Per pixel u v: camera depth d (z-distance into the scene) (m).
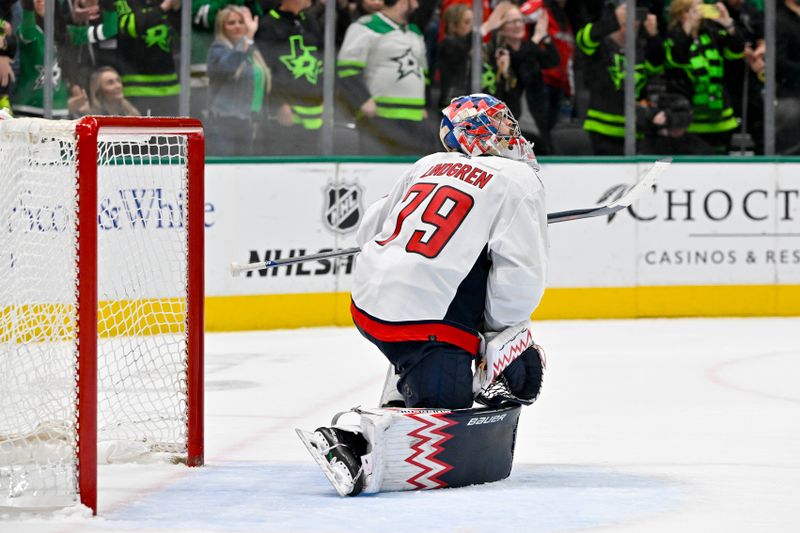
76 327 10.87
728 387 21.09
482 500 11.46
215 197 30.16
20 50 30.47
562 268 32.28
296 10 31.88
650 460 14.40
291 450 15.10
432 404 12.14
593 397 20.02
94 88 31.00
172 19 31.06
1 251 12.17
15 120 11.40
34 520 10.68
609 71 33.62
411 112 32.97
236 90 31.77
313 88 32.22
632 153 33.12
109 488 12.35
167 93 31.28
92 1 30.69
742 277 32.97
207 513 10.96
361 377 22.45
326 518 10.66
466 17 32.78
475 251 12.06
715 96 34.22
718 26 33.88
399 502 11.35
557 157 32.22
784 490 12.34
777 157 32.91
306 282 30.95
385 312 12.12
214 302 30.19
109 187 19.95
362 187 31.25
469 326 12.25
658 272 32.69
